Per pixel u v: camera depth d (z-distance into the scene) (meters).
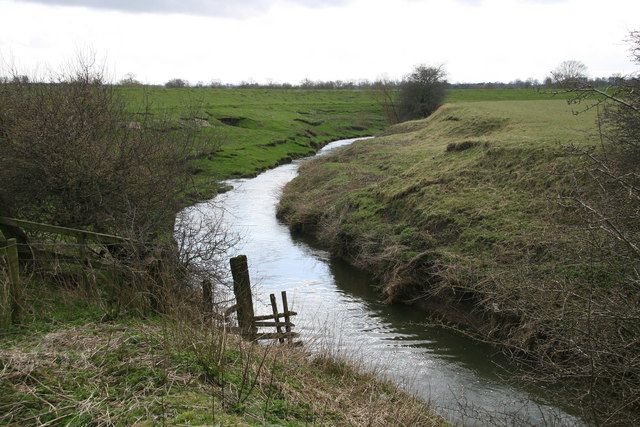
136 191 12.52
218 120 64.31
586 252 10.14
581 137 22.58
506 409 10.73
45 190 11.95
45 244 10.38
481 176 22.38
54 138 11.59
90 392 5.68
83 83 13.27
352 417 7.30
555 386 11.38
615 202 9.30
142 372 6.23
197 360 6.75
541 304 9.68
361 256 20.98
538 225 16.22
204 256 11.88
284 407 6.44
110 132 13.40
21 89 12.67
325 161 41.00
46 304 8.87
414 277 17.77
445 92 73.69
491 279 13.86
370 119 87.88
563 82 8.21
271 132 62.78
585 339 8.38
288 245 24.52
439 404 10.94
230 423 5.39
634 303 8.45
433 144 36.59
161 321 8.47
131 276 9.49
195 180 17.50
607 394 8.88
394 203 23.27
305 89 133.38
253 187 37.47
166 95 49.09
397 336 14.82
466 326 15.26
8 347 6.77
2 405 5.28
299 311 16.41
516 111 40.25
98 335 7.45
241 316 10.71
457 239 18.33
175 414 5.40
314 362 10.07
